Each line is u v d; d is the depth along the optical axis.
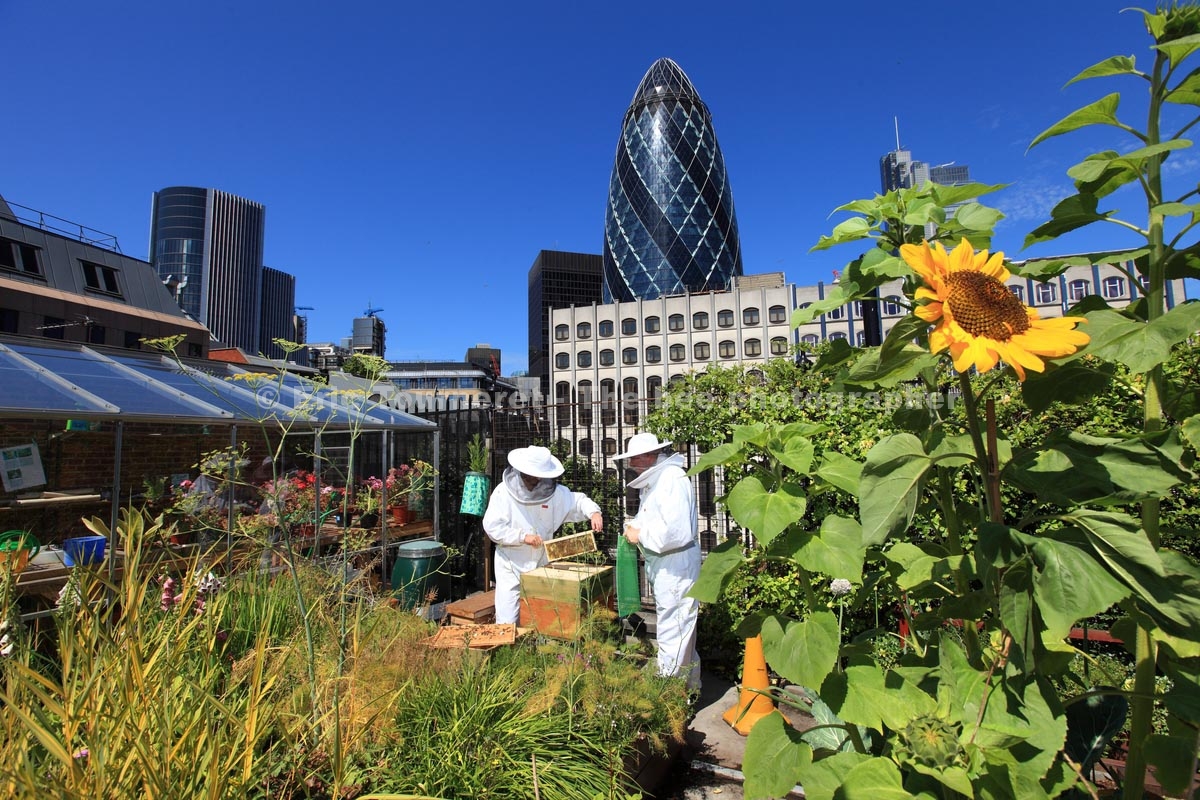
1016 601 1.22
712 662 5.27
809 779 1.47
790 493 1.73
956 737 1.27
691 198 115.56
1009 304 1.19
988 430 1.38
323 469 8.81
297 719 2.12
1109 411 3.56
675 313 85.06
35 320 29.17
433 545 5.81
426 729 2.39
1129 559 1.12
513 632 3.56
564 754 2.55
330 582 3.29
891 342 1.30
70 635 1.71
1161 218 1.36
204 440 9.16
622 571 4.54
